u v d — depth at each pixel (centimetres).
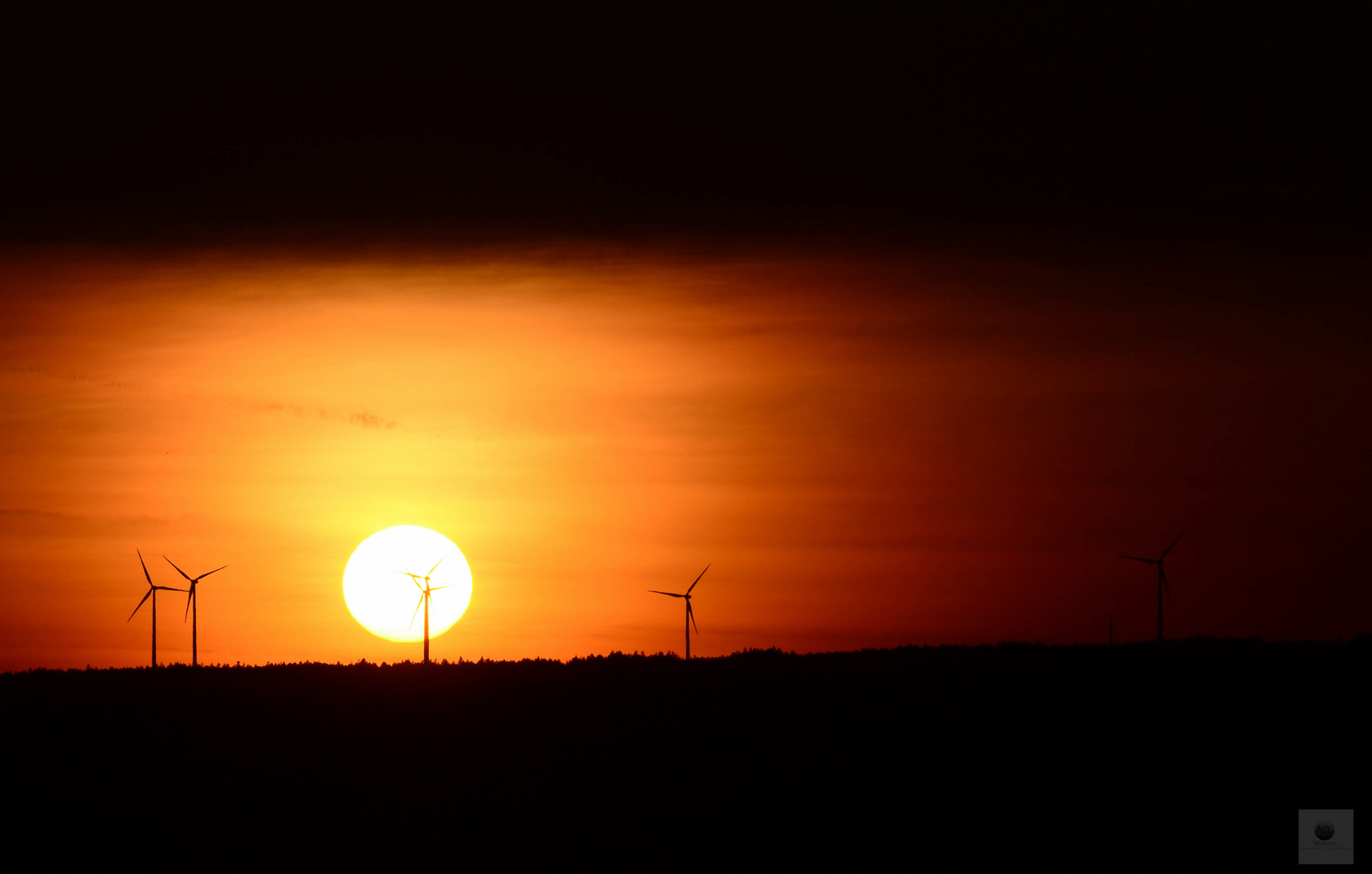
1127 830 19088
